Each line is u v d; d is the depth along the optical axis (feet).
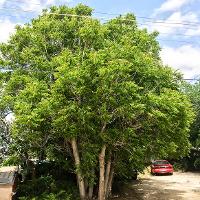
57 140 69.87
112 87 55.88
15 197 62.95
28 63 67.51
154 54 76.07
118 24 75.20
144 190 88.33
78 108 55.77
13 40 70.59
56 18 74.08
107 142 62.28
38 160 76.59
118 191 85.15
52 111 56.29
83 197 65.87
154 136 67.10
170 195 81.05
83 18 72.02
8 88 64.34
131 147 63.87
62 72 55.47
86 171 63.87
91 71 55.47
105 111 55.93
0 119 71.46
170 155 80.38
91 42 65.57
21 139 67.72
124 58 59.21
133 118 60.95
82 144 61.93
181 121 65.98
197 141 121.90
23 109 56.49
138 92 60.90
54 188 64.54
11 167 73.15
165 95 59.82
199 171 137.18
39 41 67.41
